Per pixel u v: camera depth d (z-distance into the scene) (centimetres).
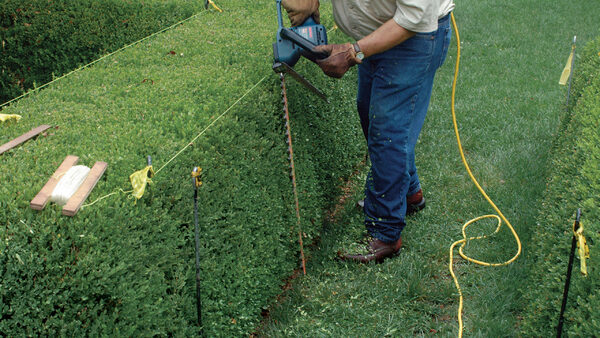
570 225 229
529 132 511
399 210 320
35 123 257
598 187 227
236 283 257
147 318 195
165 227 216
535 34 912
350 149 441
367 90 332
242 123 279
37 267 172
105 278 178
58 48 541
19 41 538
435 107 578
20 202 184
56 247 176
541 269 239
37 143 234
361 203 384
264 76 321
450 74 703
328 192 392
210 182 250
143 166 221
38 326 170
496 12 1037
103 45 537
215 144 258
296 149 332
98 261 180
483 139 500
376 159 310
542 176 426
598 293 183
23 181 198
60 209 185
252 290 272
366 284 309
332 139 393
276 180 304
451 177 428
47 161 216
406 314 286
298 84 346
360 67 326
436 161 458
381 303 294
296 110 338
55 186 191
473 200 400
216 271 244
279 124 320
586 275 185
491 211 381
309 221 342
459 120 543
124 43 534
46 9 530
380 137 303
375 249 329
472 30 931
